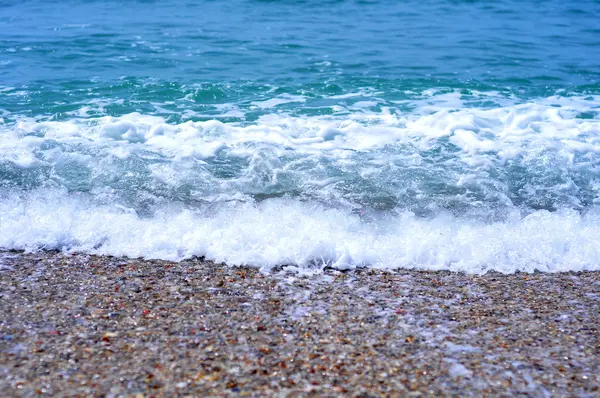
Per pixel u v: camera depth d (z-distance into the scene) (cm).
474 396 343
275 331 404
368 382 352
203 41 1339
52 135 763
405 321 424
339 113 891
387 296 462
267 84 1038
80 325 402
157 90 989
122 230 551
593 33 1519
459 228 580
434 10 1738
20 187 634
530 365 374
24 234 537
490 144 773
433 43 1374
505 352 388
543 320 431
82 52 1224
